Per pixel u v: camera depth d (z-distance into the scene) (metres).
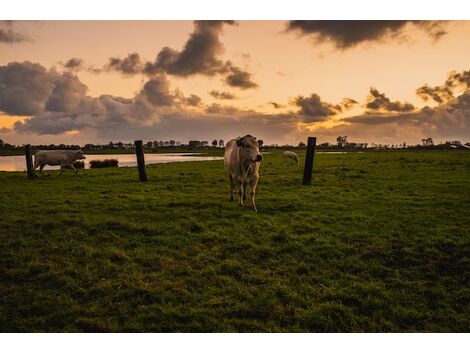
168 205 12.64
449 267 7.68
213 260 7.86
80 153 23.05
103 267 7.47
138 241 8.94
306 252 8.29
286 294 6.54
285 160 35.31
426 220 10.64
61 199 13.58
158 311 6.01
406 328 5.82
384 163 28.88
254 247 8.48
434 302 6.41
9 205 12.39
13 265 7.56
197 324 5.66
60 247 8.44
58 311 5.95
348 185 17.20
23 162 50.22
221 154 83.06
